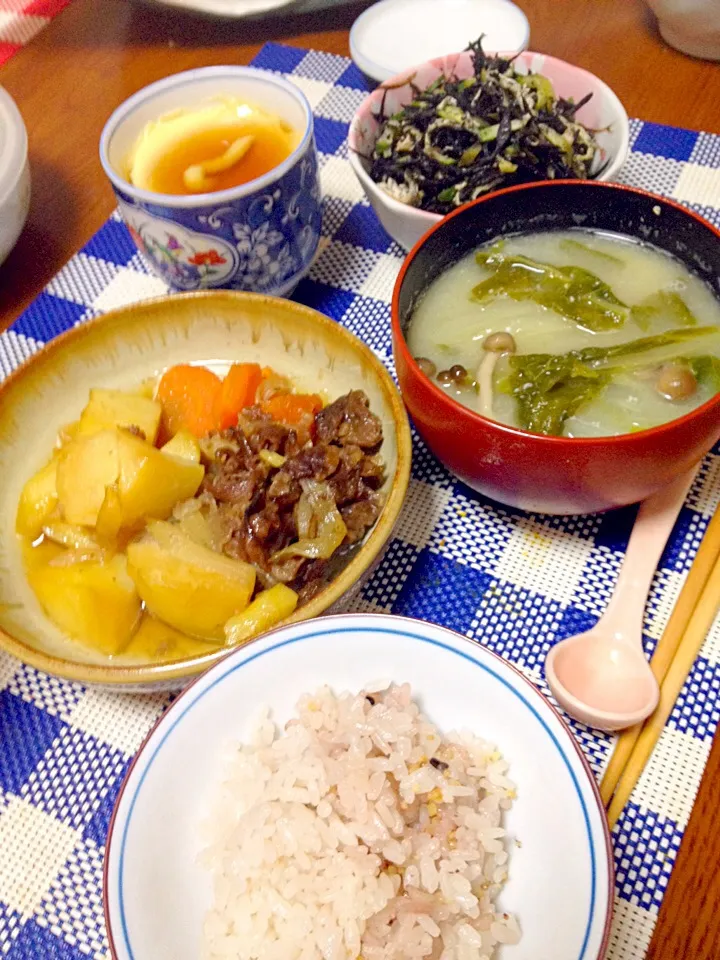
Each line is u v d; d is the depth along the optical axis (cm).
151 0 46
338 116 42
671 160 37
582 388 25
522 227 28
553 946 18
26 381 28
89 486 25
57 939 21
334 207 38
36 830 22
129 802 20
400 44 41
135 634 25
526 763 20
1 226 33
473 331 27
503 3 41
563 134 33
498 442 21
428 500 28
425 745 21
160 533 24
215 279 31
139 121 33
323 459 26
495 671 21
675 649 23
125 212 29
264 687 22
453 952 18
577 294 27
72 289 36
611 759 22
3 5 51
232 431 28
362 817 20
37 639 24
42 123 43
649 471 21
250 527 25
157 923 19
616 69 41
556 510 24
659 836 21
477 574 26
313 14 48
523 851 20
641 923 19
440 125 34
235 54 46
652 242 27
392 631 21
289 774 21
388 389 26
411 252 26
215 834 20
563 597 25
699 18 38
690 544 26
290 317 29
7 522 27
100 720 24
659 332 26
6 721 24
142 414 28
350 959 18
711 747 22
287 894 19
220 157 32
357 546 25
